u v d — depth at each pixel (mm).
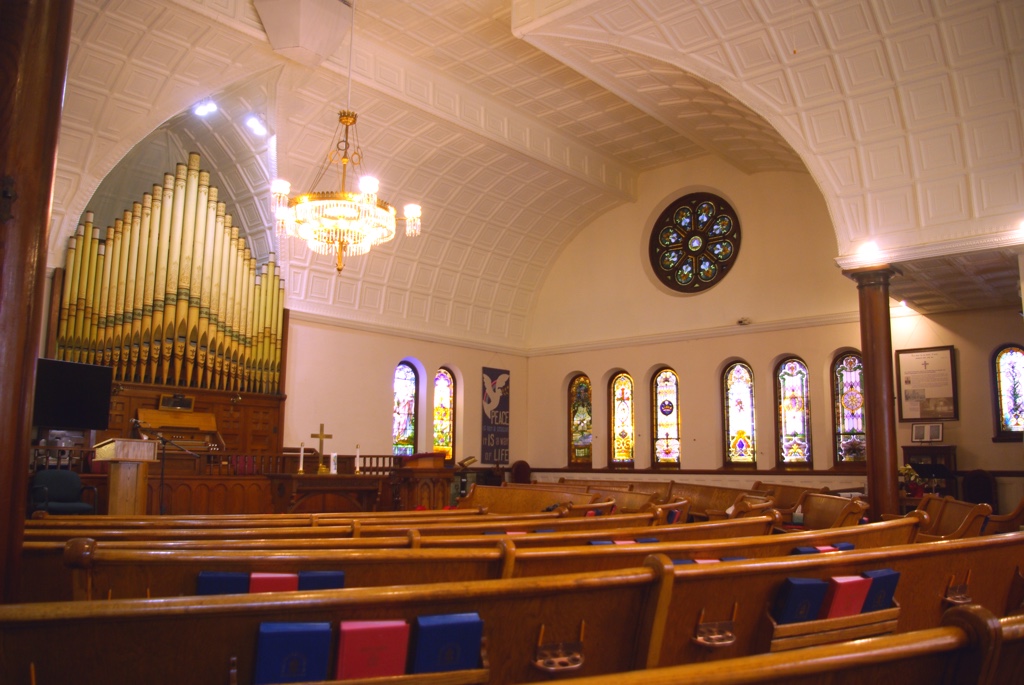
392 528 5719
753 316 19625
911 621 4312
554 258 23609
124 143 14047
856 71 11602
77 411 12008
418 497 14883
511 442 23094
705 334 20359
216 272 16312
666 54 12625
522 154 18531
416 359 20859
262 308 17297
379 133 16797
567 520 6500
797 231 19219
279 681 2648
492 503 12898
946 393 16844
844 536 5223
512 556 3906
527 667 3076
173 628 2600
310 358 18391
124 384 14859
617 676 1825
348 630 2709
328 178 17359
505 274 22734
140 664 2564
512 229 21719
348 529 5602
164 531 5266
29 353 3779
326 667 2697
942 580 4457
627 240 22188
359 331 19547
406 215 13133
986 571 4695
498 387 22859
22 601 4348
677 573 3229
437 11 14336
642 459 21188
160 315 15328
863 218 12594
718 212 20875
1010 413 16188
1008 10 10281
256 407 17047
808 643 3604
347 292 19328
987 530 7699
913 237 12188
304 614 2730
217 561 3596
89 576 3463
